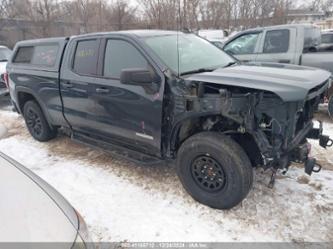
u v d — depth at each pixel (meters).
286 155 2.76
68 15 24.75
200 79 2.80
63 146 4.96
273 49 6.06
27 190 1.80
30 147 5.02
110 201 3.31
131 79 2.96
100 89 3.65
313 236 2.65
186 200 3.23
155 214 3.05
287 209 3.00
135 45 3.34
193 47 3.71
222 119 3.04
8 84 5.39
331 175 3.59
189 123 3.14
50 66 4.43
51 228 1.62
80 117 4.13
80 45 4.00
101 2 23.23
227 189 2.86
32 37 23.73
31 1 24.08
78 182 3.75
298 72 2.91
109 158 4.36
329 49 5.99
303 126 3.14
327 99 5.55
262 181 3.46
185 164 3.12
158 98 3.09
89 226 2.92
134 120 3.41
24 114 5.30
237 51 6.64
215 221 2.89
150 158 3.51
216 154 2.84
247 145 3.02
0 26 23.55
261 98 2.66
